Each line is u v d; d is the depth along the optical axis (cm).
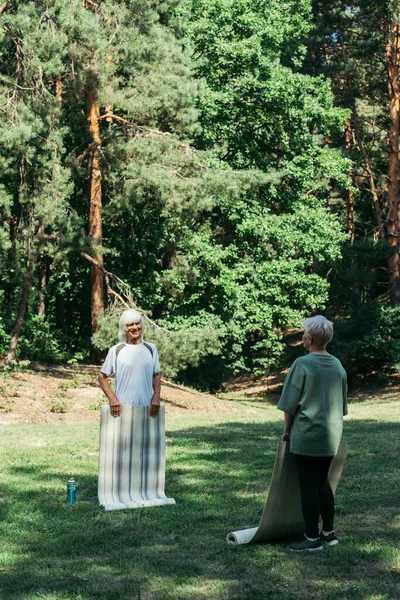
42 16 2230
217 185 2394
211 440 1317
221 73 3062
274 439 1337
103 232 3058
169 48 2447
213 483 874
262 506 744
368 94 4225
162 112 2511
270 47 3136
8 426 1595
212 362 3431
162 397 2473
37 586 502
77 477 898
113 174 2530
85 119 2628
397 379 3806
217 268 3033
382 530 631
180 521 685
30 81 2219
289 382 582
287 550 582
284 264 3139
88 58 2355
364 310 3841
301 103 3134
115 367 773
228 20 3044
